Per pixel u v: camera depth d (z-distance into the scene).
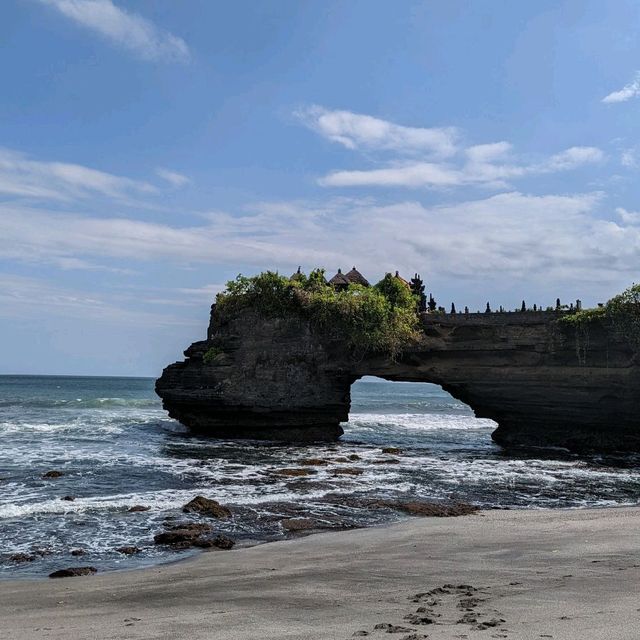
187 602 11.20
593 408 44.59
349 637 8.30
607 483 29.62
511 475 31.42
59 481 27.36
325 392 49.50
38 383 186.88
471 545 16.12
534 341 45.72
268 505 22.53
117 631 9.23
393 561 14.45
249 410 48.56
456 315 48.28
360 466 34.03
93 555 16.41
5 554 16.48
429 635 8.17
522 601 10.13
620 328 42.97
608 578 11.76
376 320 48.28
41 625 9.94
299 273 52.84
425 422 70.25
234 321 50.25
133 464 32.75
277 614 9.99
